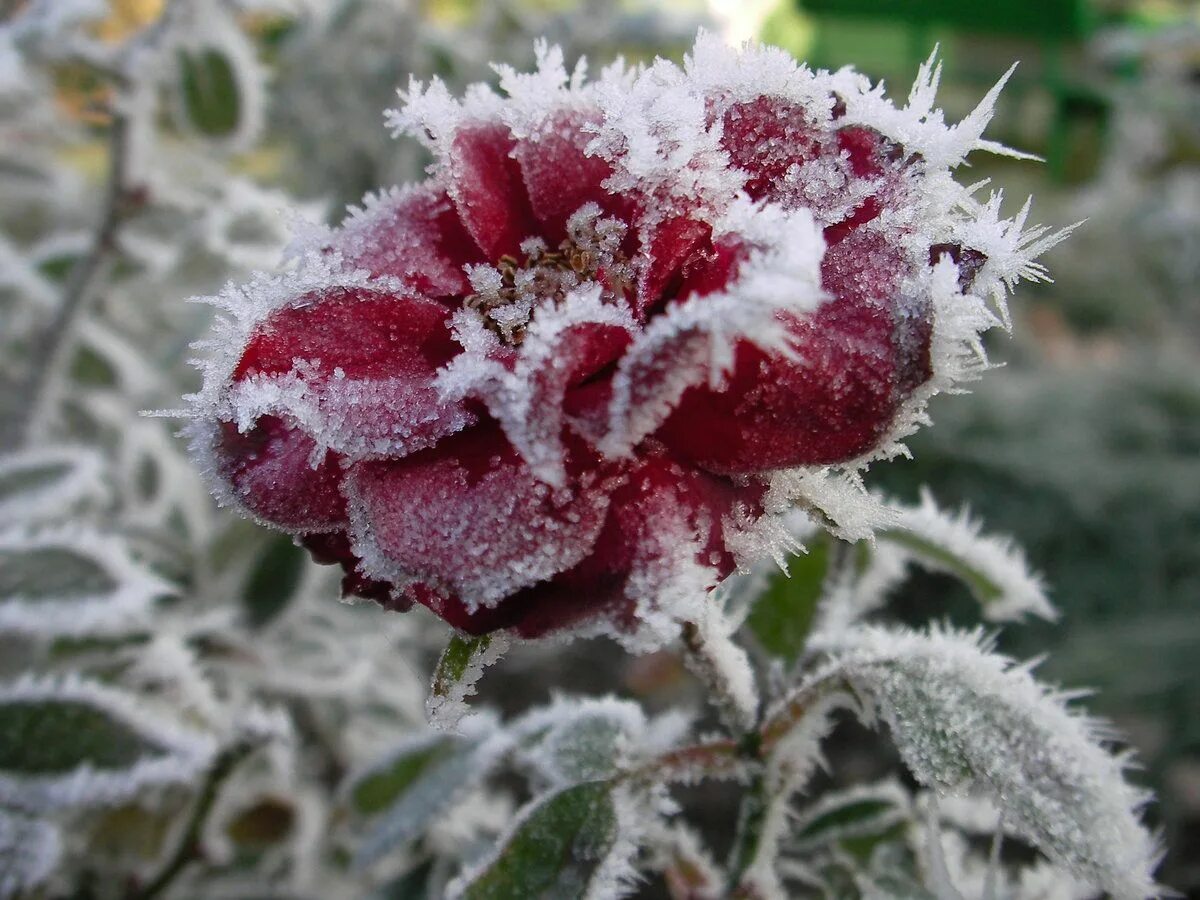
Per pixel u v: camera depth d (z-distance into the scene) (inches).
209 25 9.9
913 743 4.6
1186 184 34.3
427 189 4.3
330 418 3.6
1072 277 30.0
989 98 3.7
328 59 16.7
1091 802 4.3
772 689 5.5
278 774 8.9
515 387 3.4
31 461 8.7
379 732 10.3
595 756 5.6
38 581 7.2
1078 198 34.8
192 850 7.6
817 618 6.0
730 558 3.8
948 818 6.8
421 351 3.9
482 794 8.8
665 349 3.2
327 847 9.3
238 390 3.7
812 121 3.8
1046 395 21.3
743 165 3.9
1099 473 18.6
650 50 16.8
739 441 3.6
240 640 8.8
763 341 3.2
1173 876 13.3
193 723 7.3
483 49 16.6
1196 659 15.1
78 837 7.9
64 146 19.0
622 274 3.9
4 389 11.7
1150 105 35.3
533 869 4.9
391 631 10.4
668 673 15.1
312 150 17.8
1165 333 28.8
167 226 12.4
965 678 4.6
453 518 3.5
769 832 5.2
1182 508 18.0
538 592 3.6
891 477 19.0
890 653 4.8
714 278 3.5
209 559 9.0
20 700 6.6
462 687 3.8
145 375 11.5
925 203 3.8
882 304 3.6
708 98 3.9
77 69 10.0
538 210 4.1
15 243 15.7
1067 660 15.7
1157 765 14.2
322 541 4.1
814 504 4.0
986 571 6.1
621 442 3.3
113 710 6.6
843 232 3.8
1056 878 6.5
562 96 4.1
